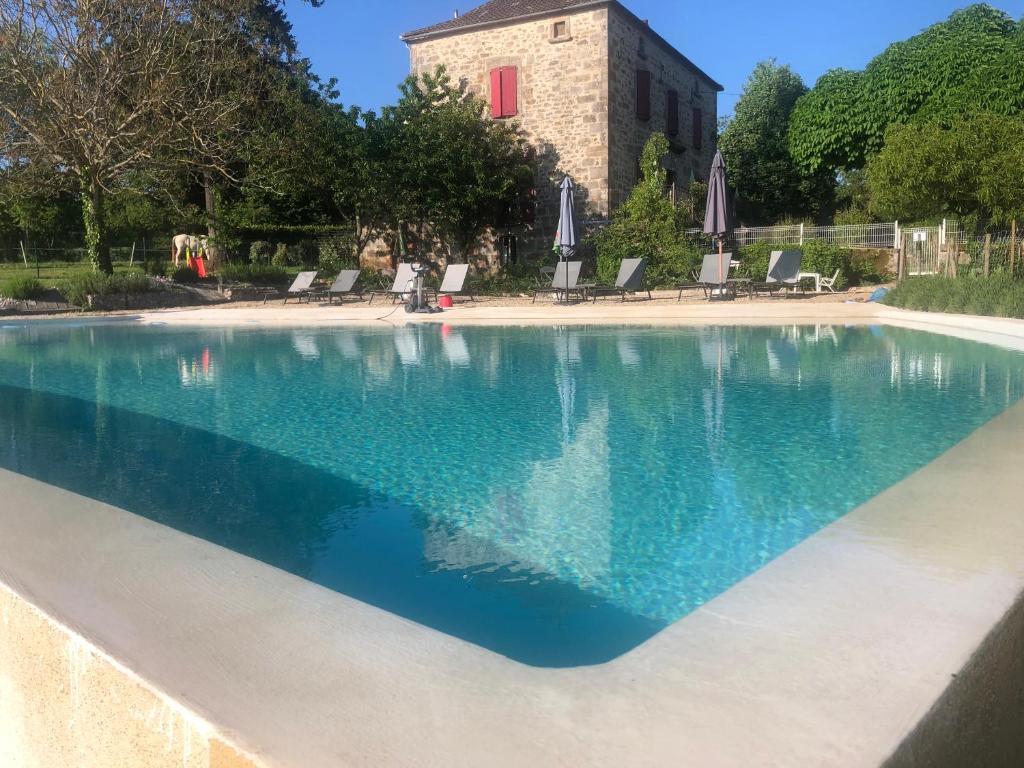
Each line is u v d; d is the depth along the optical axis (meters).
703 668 1.02
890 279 18.48
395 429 4.94
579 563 2.72
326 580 2.64
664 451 4.20
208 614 1.26
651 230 19.52
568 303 15.45
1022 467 2.07
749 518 3.12
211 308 16.84
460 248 22.62
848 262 17.98
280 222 25.62
